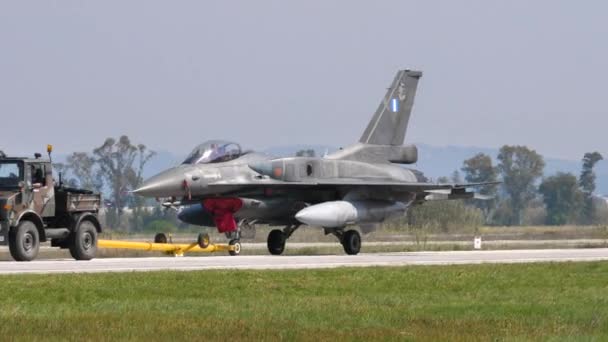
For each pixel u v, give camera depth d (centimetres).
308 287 9125
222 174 14650
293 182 15088
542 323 6888
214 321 6769
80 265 11425
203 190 14500
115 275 9788
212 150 14812
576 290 9106
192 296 8438
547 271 11019
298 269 10831
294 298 8244
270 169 14962
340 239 15525
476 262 12838
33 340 5947
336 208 14925
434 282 9731
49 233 12219
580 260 13212
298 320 6919
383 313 7294
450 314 7319
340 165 15825
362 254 15750
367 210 15400
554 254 15500
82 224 12544
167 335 6200
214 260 12769
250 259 13062
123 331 6312
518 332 6506
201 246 14912
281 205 15300
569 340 6200
